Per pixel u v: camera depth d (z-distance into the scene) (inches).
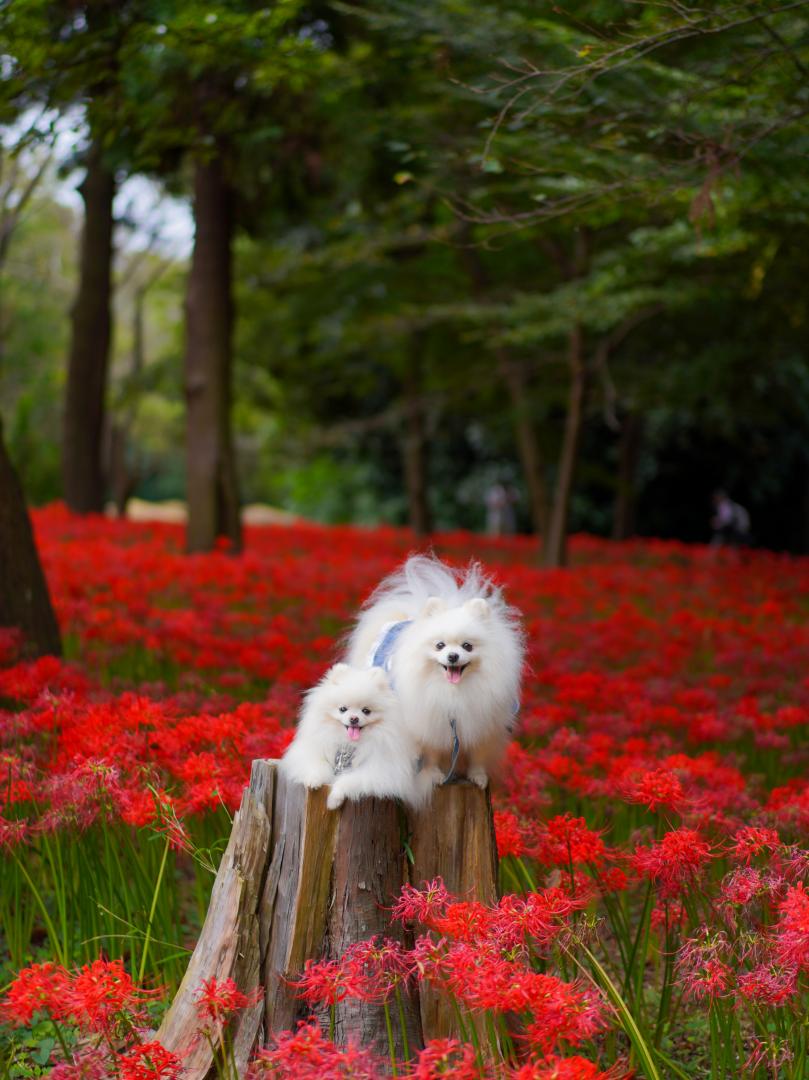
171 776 210.7
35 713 227.3
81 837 197.0
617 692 290.7
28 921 201.9
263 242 808.3
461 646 157.9
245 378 1102.4
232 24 292.4
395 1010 161.3
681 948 159.6
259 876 162.6
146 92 382.3
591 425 1136.2
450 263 802.8
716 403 805.2
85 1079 143.1
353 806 158.6
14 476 310.3
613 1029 163.6
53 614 316.2
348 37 530.9
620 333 671.8
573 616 475.8
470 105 476.7
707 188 248.1
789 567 737.6
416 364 901.2
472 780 166.9
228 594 462.0
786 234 416.5
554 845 174.6
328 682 161.0
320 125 595.8
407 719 160.7
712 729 247.1
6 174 852.6
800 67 252.4
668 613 521.3
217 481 611.2
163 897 195.9
